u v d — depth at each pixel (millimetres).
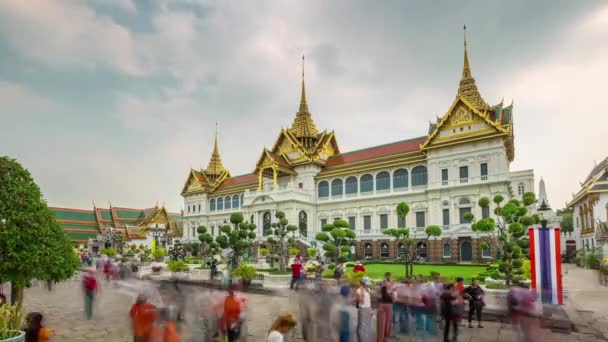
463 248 57812
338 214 75375
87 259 63719
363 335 14430
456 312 14867
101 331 17844
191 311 13914
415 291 16344
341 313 13945
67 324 19141
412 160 67000
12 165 17219
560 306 20109
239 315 13211
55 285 34500
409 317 16312
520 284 27781
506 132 56344
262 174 83188
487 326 18375
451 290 15320
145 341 11164
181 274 37406
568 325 17984
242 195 95062
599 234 59625
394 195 68062
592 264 53750
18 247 16266
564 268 56531
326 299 14320
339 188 77000
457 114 62281
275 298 26719
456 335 14859
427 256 60969
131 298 24578
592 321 19469
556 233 20969
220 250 60375
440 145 62250
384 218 69312
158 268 45000
